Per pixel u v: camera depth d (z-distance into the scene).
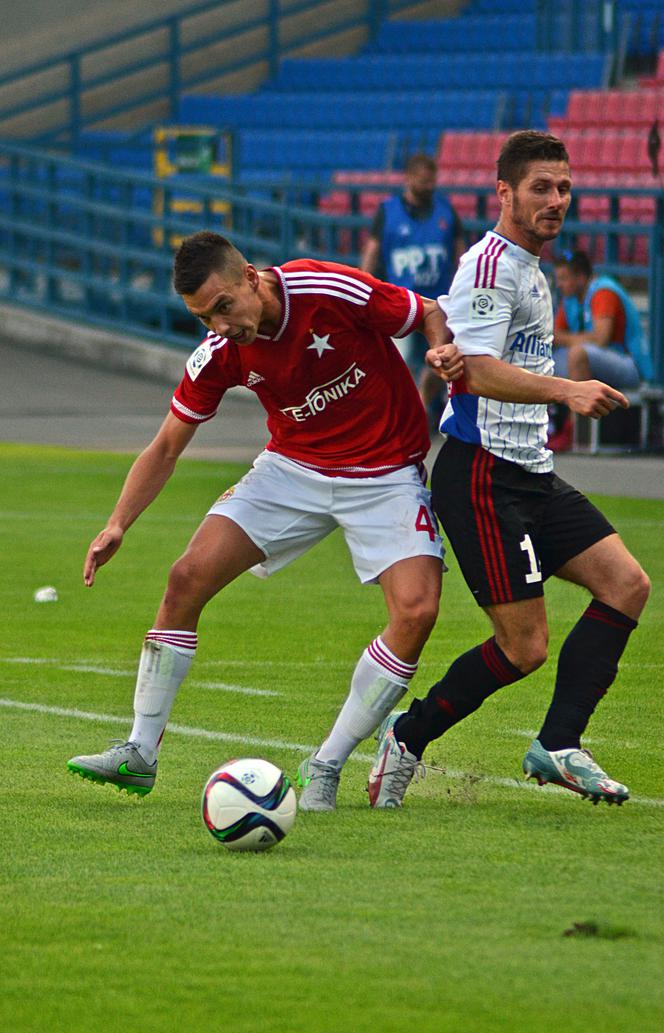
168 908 13.77
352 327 17.00
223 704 22.67
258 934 13.09
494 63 91.25
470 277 16.77
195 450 54.25
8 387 68.56
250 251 72.19
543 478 17.47
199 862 15.21
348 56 100.25
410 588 17.19
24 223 77.50
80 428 59.31
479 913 13.60
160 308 77.44
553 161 16.72
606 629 17.38
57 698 23.06
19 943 12.91
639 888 14.32
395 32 99.12
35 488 46.12
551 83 89.62
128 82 96.56
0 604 30.61
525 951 12.69
